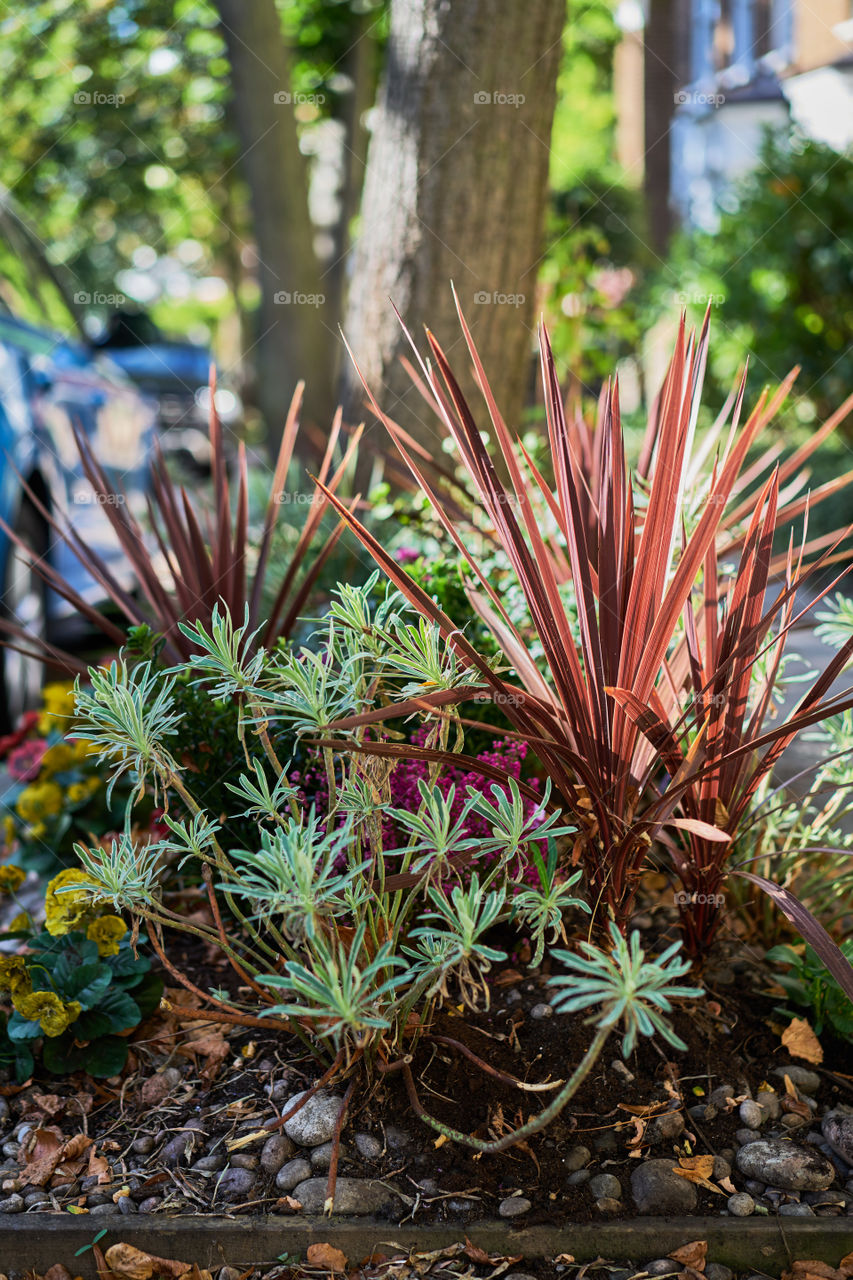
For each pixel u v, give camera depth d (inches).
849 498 212.2
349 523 63.6
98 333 276.1
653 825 66.5
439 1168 65.5
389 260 144.4
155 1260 61.6
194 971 85.2
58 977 76.1
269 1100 71.7
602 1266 61.2
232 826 88.1
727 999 79.1
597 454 85.8
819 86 369.4
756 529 71.2
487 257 141.9
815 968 75.6
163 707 69.7
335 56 414.6
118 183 486.3
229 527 102.2
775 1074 73.2
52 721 113.3
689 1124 69.0
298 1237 62.0
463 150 139.8
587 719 70.1
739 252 269.1
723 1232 61.8
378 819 67.7
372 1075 69.4
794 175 254.7
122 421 216.1
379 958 57.1
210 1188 65.5
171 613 102.3
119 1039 76.3
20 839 106.3
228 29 294.8
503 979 79.3
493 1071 63.6
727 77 476.1
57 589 103.7
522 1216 62.7
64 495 168.4
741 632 71.3
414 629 69.4
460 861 65.1
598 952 54.5
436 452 142.0
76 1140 68.7
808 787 115.4
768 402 86.8
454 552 103.5
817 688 70.0
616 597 71.6
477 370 69.1
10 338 160.7
